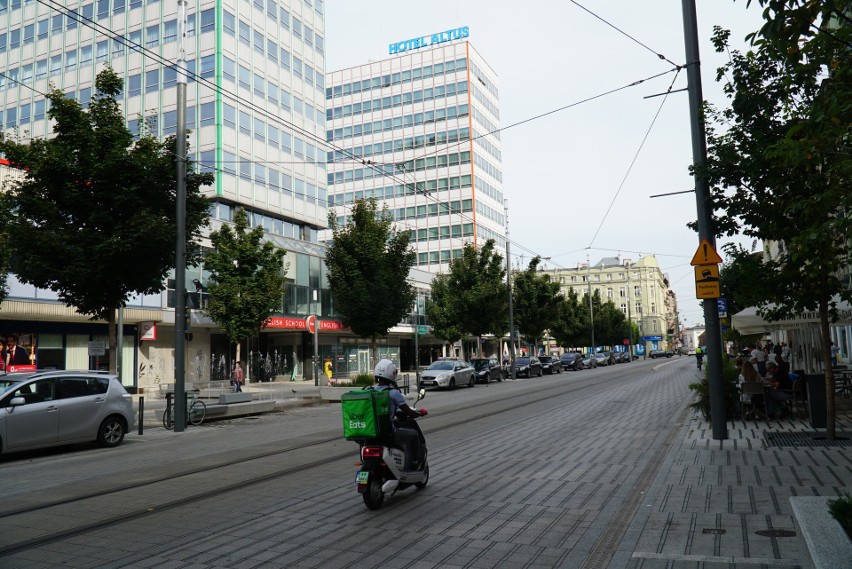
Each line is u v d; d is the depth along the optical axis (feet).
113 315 54.70
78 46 155.63
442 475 27.94
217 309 97.71
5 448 37.32
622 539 17.65
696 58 36.29
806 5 15.67
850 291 30.50
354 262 104.01
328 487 25.94
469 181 251.39
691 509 20.59
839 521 12.43
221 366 128.57
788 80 18.22
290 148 160.15
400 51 280.51
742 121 32.19
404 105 264.93
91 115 53.47
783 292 32.96
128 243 49.14
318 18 176.24
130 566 16.56
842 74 17.03
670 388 81.71
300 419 60.54
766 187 31.68
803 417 45.83
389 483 21.93
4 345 86.99
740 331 67.67
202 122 139.64
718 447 32.86
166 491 26.25
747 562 15.46
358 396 22.15
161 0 147.33
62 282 50.65
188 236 57.06
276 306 101.35
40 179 49.98
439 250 253.65
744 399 45.42
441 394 93.61
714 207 34.14
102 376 44.04
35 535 19.76
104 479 29.96
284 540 18.49
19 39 163.22
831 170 17.43
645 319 412.16
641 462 29.91
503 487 25.11
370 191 267.39
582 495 23.45
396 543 17.97
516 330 172.14
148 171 51.88
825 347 33.50
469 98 255.09
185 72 55.52
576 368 177.47
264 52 154.10
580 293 428.15
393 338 182.80
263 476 28.91
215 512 22.16
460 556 16.74
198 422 58.70
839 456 28.68
